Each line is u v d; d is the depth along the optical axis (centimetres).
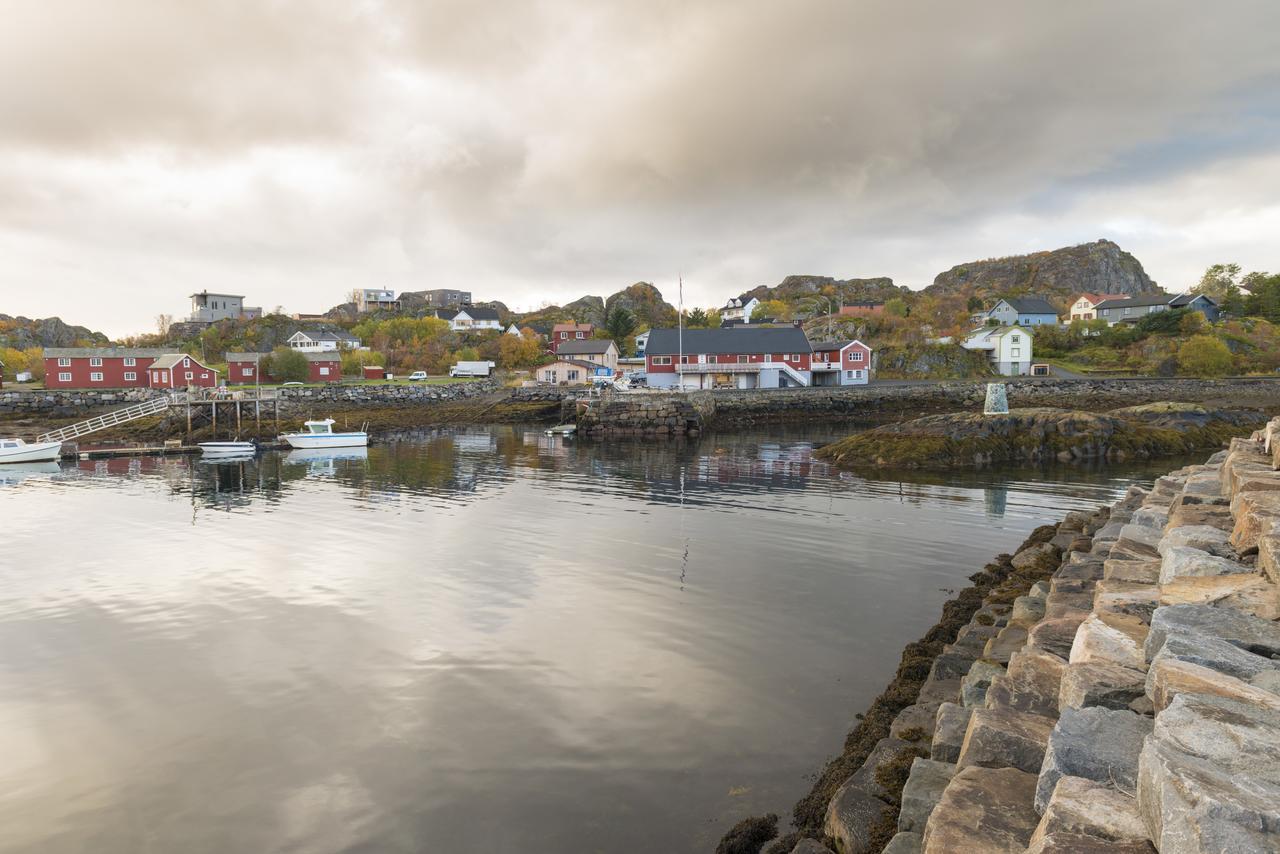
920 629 1559
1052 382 8431
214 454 5300
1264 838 343
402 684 1334
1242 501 988
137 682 1366
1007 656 1045
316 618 1695
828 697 1241
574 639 1530
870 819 755
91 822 955
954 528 2542
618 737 1123
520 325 17175
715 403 7419
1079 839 416
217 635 1598
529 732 1148
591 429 6556
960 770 625
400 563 2173
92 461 5116
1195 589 764
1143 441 4366
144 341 15575
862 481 3638
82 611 1766
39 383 10256
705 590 1858
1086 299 14675
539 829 908
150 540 2552
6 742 1157
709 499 3219
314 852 886
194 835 925
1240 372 9581
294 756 1100
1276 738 436
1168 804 385
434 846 885
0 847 906
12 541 2550
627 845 871
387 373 11731
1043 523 2611
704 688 1284
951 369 10188
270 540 2522
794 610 1692
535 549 2323
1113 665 652
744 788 976
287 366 9644
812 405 7638
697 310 18462
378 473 4319
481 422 8050
